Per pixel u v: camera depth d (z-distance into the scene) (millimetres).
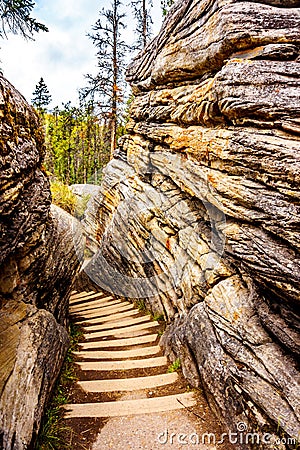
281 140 3506
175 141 6016
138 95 8367
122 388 5223
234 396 4008
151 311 9023
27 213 4301
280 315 3822
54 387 4859
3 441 2977
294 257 3398
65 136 33500
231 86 3939
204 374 4617
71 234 7695
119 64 17766
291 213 3365
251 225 3973
